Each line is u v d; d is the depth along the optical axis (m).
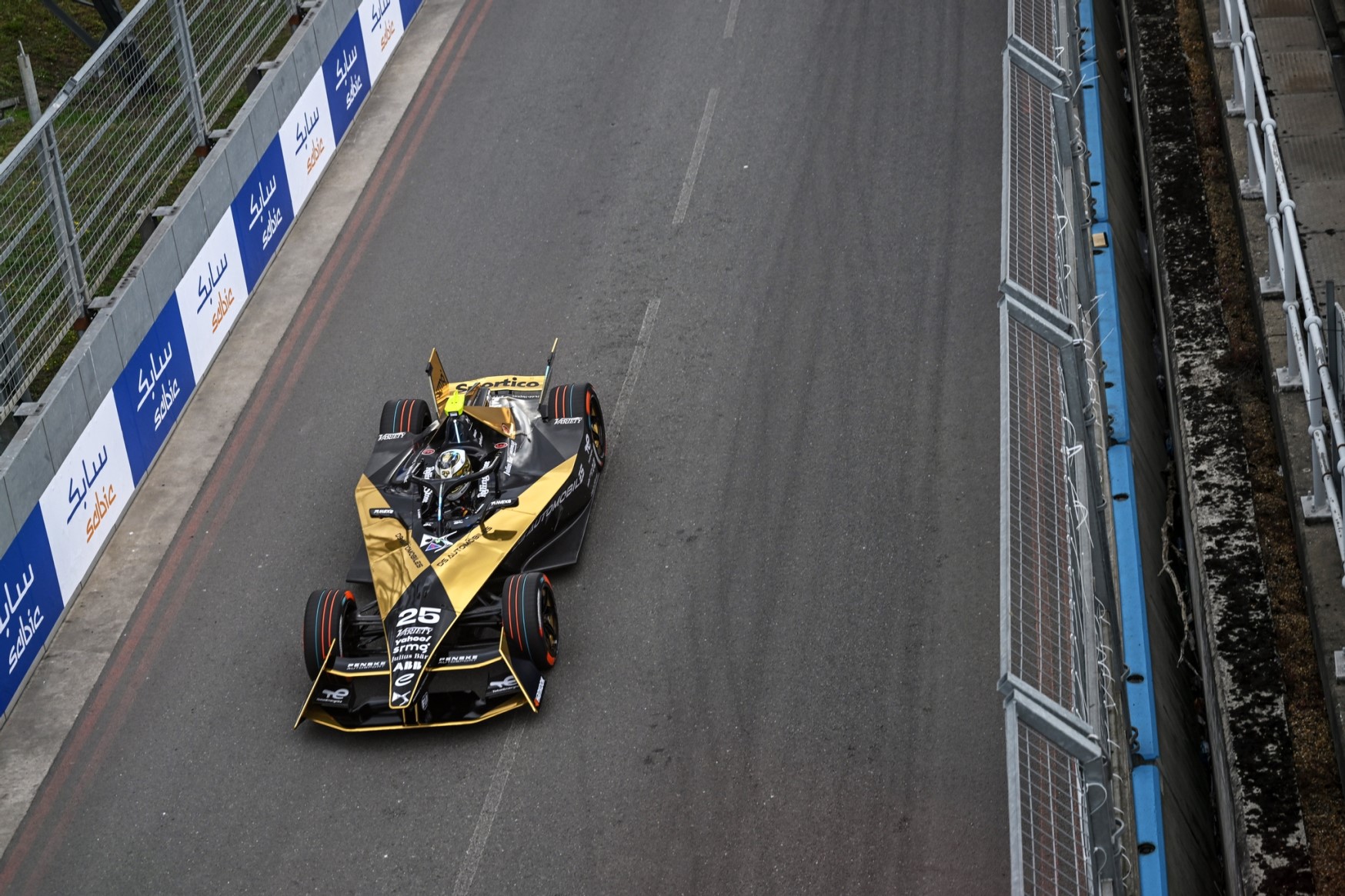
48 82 23.38
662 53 20.56
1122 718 8.88
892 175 16.97
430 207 18.12
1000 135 17.36
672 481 13.05
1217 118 15.20
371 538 11.64
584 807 10.16
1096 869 6.20
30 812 11.01
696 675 11.06
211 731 11.40
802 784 10.09
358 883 9.90
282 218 17.94
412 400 13.76
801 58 19.80
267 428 14.90
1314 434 9.68
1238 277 13.04
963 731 10.29
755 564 12.02
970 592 11.41
